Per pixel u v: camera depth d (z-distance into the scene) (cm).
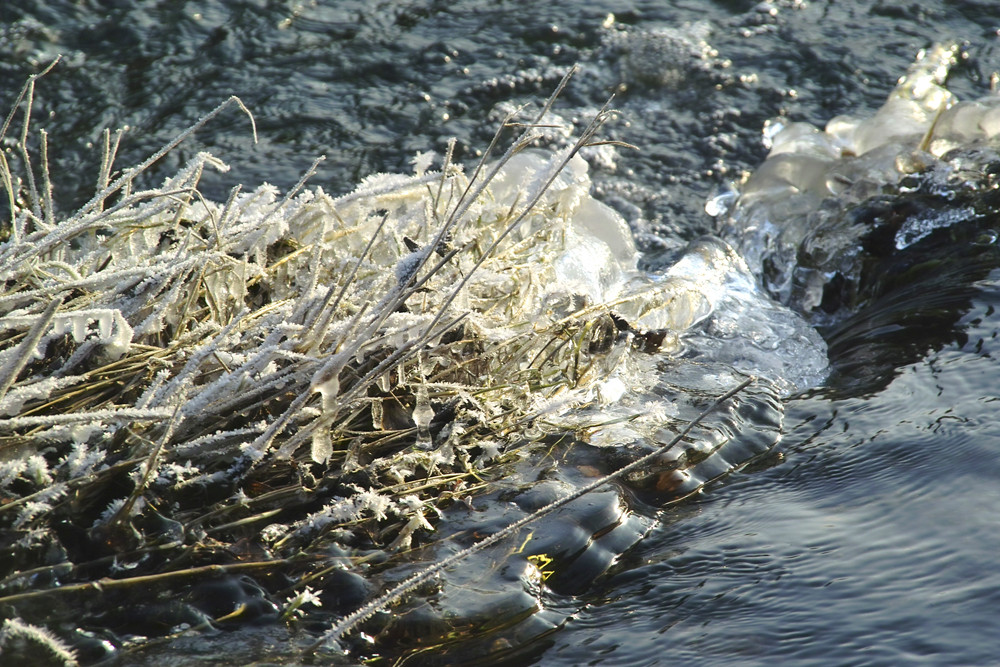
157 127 1844
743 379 1141
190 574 758
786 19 2281
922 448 923
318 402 884
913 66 2066
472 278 984
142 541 772
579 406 1032
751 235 1550
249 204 991
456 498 892
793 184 1600
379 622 738
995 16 2264
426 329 902
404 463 891
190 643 705
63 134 1806
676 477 936
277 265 955
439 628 736
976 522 795
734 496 910
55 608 717
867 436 972
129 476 786
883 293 1366
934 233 1395
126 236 929
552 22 2267
